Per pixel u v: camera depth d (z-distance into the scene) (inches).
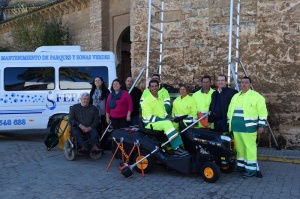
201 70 436.1
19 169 304.3
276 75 392.2
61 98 441.4
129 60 927.7
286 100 387.2
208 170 267.4
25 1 1362.0
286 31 386.9
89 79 446.3
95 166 315.9
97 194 240.4
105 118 374.9
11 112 432.5
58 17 985.5
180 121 289.9
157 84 297.4
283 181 273.9
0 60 432.8
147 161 289.0
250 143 283.4
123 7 799.7
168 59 455.8
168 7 454.9
